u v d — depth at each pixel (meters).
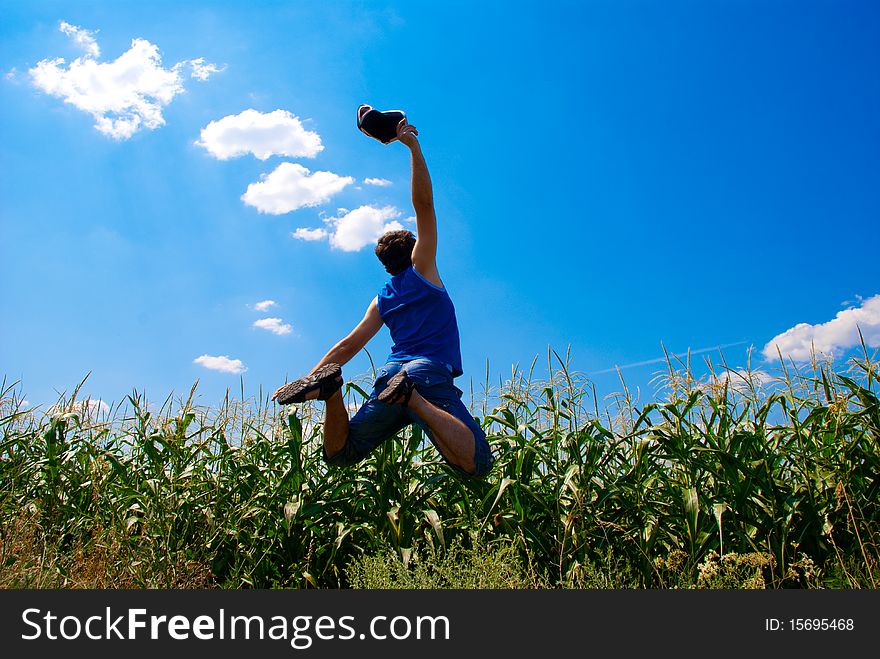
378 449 5.34
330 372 3.49
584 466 5.12
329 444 3.72
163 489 5.44
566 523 4.86
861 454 4.93
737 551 4.89
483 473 3.60
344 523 5.35
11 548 4.86
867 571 4.35
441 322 3.74
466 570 4.16
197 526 5.39
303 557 5.41
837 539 4.84
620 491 5.11
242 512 5.36
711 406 5.23
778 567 4.71
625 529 5.04
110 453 6.02
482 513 5.31
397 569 4.32
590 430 5.28
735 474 4.89
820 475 4.99
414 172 3.64
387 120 3.60
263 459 5.88
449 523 5.34
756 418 5.29
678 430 5.24
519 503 5.06
